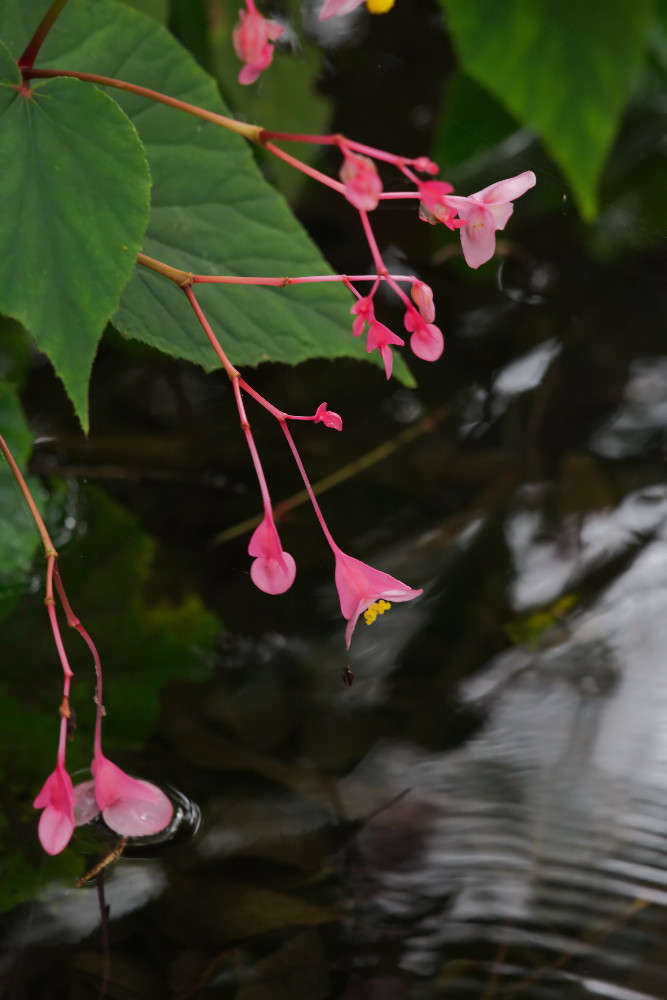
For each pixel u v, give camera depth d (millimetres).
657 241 1972
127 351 1785
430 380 1776
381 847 1329
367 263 1960
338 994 1271
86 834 1327
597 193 1870
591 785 1359
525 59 1405
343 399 1743
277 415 1261
